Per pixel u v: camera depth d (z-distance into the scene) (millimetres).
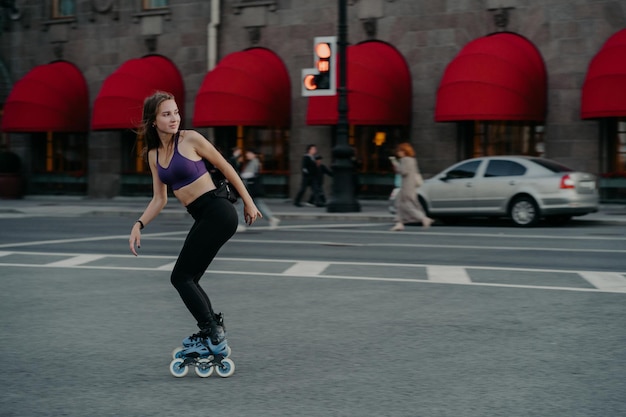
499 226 21266
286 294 10438
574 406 5625
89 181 34719
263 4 30641
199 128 32281
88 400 5902
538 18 26266
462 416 5418
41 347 7629
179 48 32562
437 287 10812
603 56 24109
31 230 20656
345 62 24688
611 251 14812
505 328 8211
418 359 7004
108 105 31703
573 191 20203
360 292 10516
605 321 8492
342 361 6973
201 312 6508
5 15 36188
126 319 8938
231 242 17125
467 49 26031
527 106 25375
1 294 10672
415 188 20109
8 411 5652
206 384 6312
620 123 25578
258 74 29375
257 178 20781
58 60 35344
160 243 17125
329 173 28656
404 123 27797
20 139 36219
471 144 27688
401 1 28312
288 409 5617
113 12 33812
